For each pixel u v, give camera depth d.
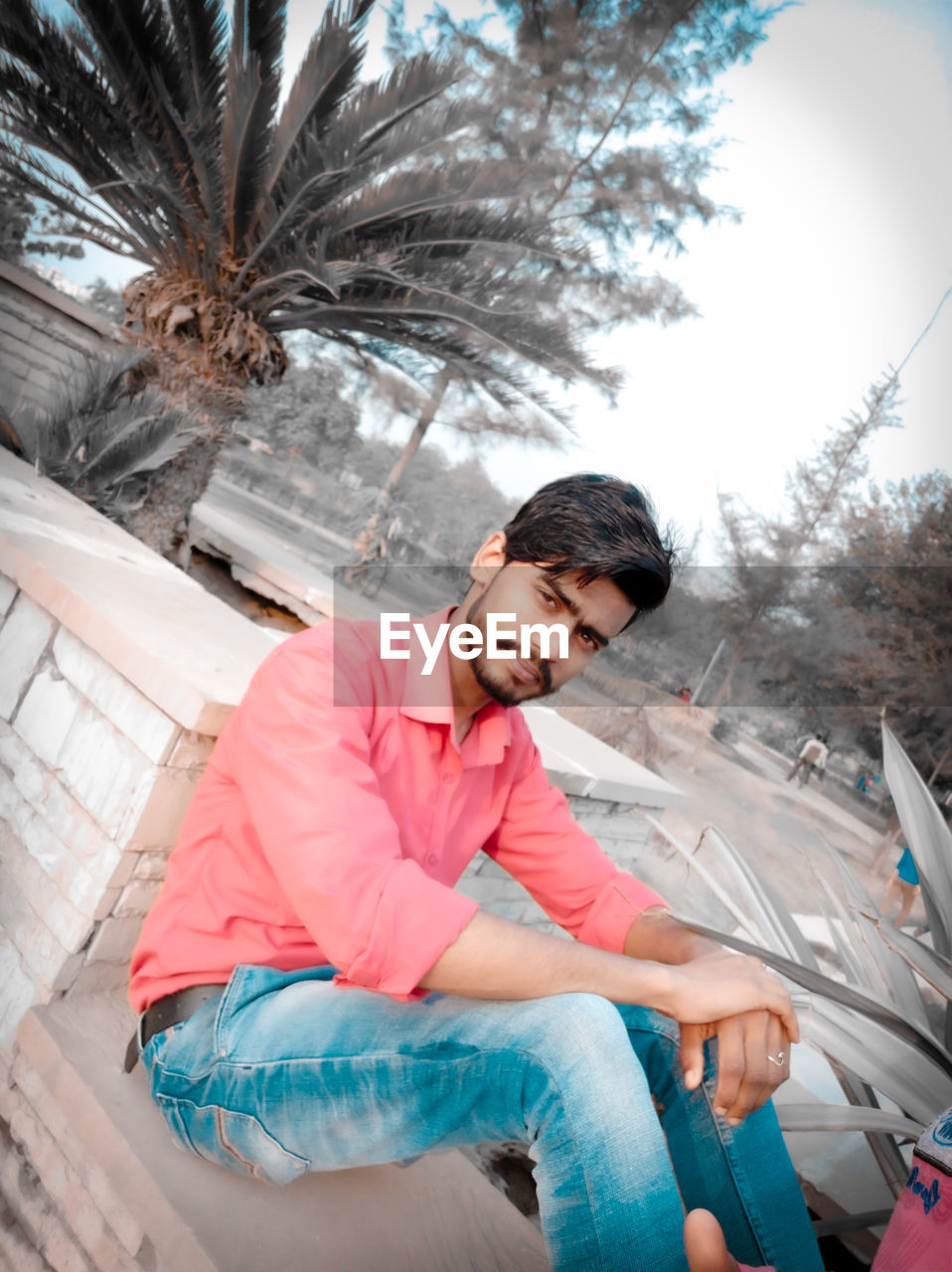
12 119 5.18
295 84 4.96
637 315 13.77
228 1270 0.97
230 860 1.14
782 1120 1.15
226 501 18.67
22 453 4.39
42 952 1.39
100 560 1.98
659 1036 1.17
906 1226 0.80
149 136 5.02
